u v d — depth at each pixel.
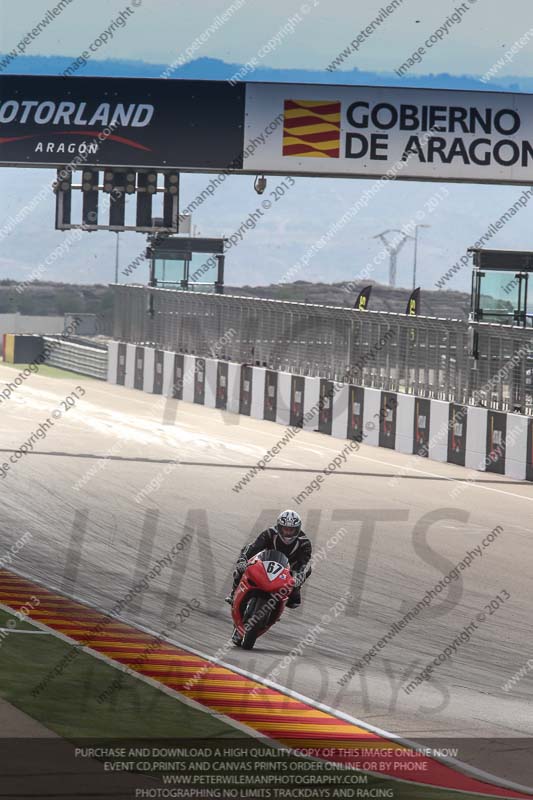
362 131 70.81
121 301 139.38
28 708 26.36
